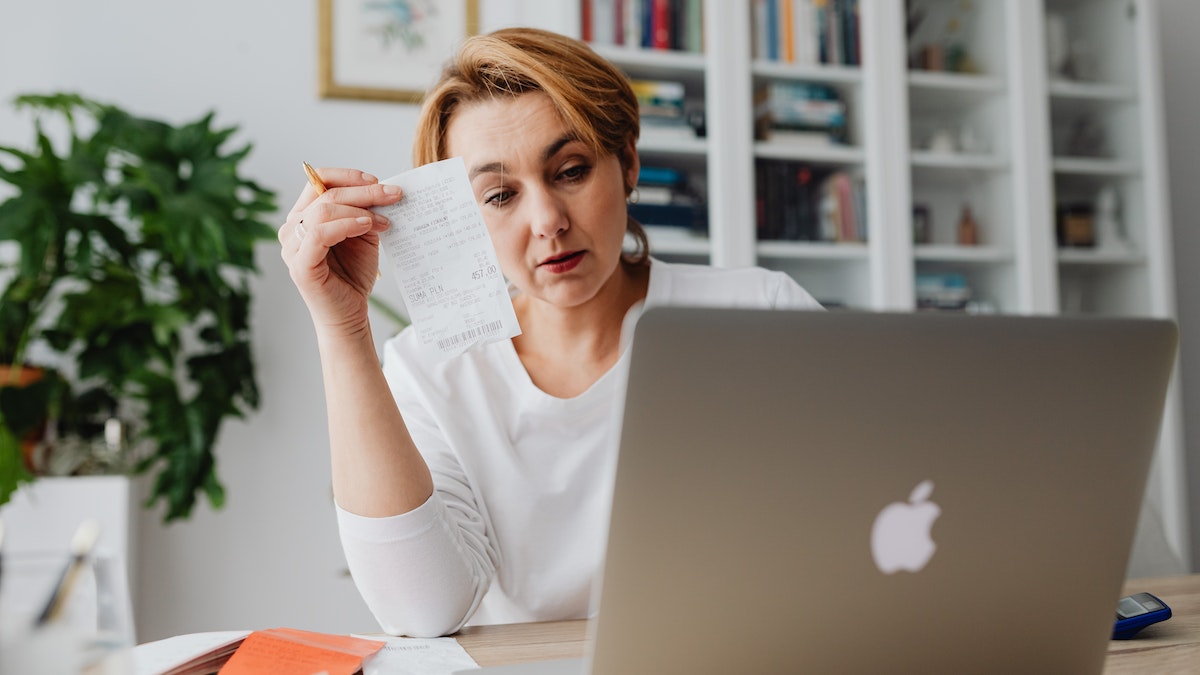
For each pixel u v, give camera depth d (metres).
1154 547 1.36
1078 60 2.80
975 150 2.73
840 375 0.54
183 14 2.53
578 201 1.06
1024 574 0.61
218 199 2.26
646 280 1.27
